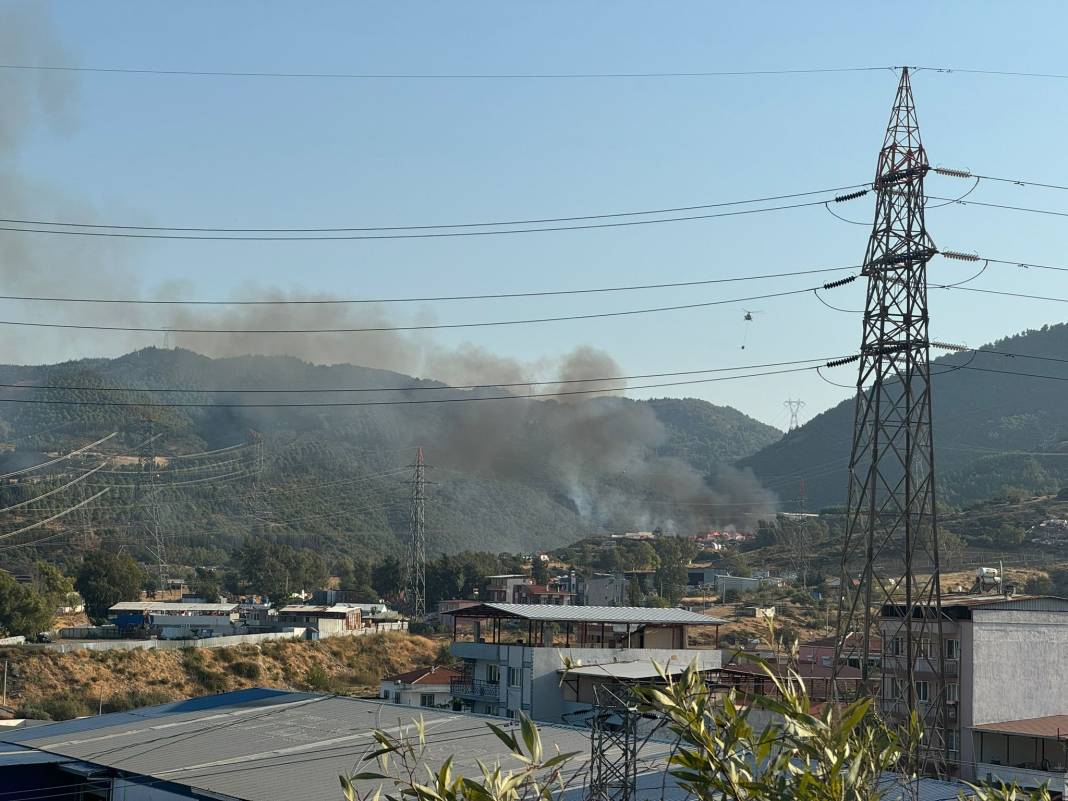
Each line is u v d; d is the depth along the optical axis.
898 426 53.47
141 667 106.88
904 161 54.88
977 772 57.12
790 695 9.65
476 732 43.31
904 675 54.59
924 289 53.25
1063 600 68.31
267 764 40.41
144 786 39.78
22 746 47.94
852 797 9.19
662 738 38.31
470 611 68.12
